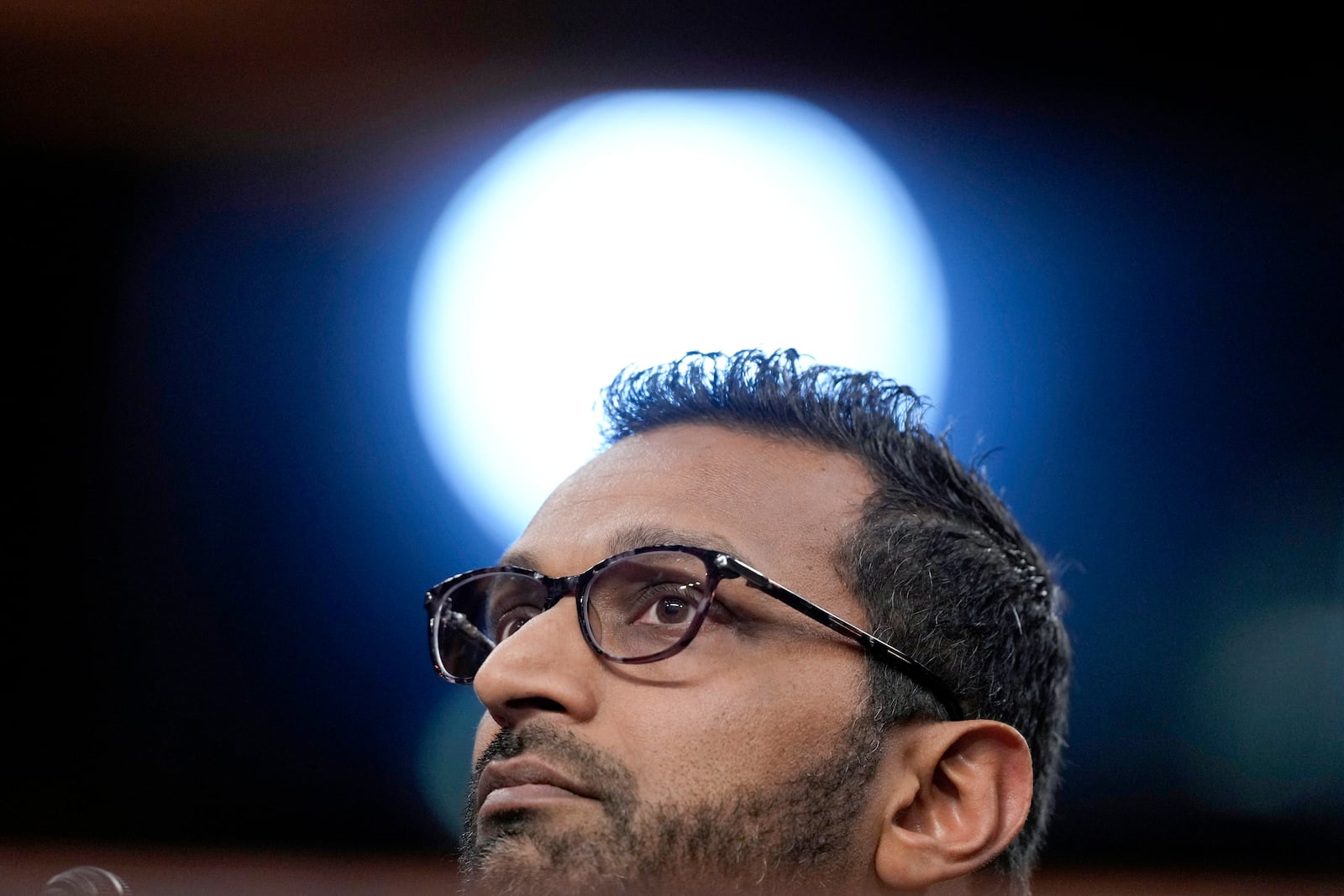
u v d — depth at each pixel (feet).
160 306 28.32
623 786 6.48
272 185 28.73
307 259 28.76
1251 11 25.95
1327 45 25.89
